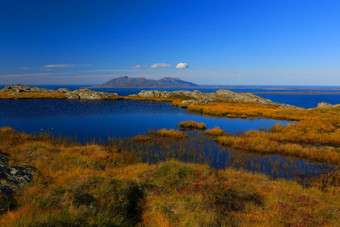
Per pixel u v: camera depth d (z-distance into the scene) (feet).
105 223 22.71
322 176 54.34
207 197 33.55
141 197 34.09
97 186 32.83
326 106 238.07
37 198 27.76
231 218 28.19
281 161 66.49
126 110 190.19
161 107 224.33
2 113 145.38
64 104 212.84
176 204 29.71
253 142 81.92
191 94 340.80
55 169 46.32
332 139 89.71
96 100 272.92
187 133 106.42
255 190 40.40
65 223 20.89
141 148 77.05
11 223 19.13
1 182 31.22
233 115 171.22
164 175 43.70
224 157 69.51
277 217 28.60
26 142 69.67
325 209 31.45
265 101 315.99
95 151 66.23
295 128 112.98
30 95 266.36
